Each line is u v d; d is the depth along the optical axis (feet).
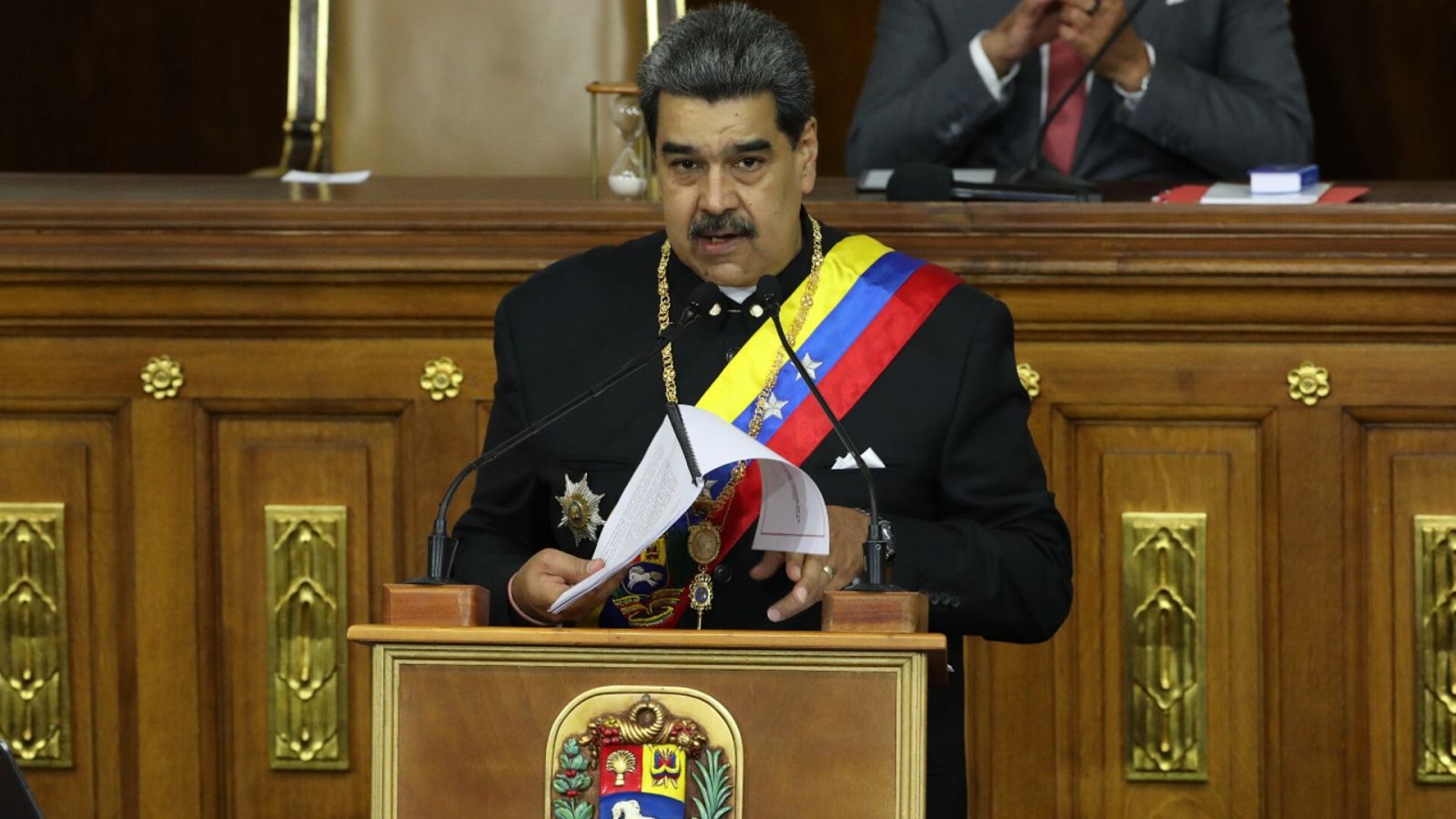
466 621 21.79
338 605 36.11
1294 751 34.71
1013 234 33.94
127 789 36.37
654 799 20.65
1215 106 47.93
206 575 36.09
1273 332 34.19
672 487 22.72
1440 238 33.09
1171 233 33.63
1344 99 72.23
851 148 51.13
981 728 35.27
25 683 36.35
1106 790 35.24
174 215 34.86
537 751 20.89
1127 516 35.01
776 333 26.50
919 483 26.53
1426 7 70.95
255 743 36.22
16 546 36.29
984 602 25.21
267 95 79.05
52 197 38.50
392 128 53.01
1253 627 34.81
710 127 24.82
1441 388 34.01
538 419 27.30
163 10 78.74
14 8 78.33
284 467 36.06
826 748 20.58
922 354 26.91
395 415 35.94
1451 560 34.30
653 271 27.96
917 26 52.19
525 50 53.01
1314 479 34.50
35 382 35.96
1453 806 34.45
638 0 52.85
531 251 34.42
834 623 20.99
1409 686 34.45
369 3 53.16
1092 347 34.81
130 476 36.14
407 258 34.55
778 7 77.71
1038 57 49.37
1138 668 35.06
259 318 35.42
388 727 21.02
